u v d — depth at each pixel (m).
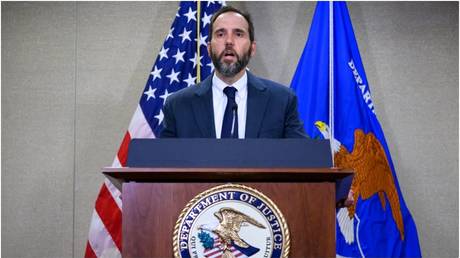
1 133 3.78
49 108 3.79
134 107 3.77
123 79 3.79
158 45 3.81
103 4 3.84
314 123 3.36
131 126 3.42
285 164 1.48
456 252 3.72
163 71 3.47
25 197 3.75
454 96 3.79
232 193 1.40
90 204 3.73
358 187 3.32
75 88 3.79
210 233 1.38
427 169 3.75
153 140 1.50
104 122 3.77
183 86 3.46
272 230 1.39
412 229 3.38
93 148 3.76
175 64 3.48
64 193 3.75
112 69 3.80
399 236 3.33
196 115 2.05
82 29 3.82
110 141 3.76
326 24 3.48
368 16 3.83
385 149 3.40
